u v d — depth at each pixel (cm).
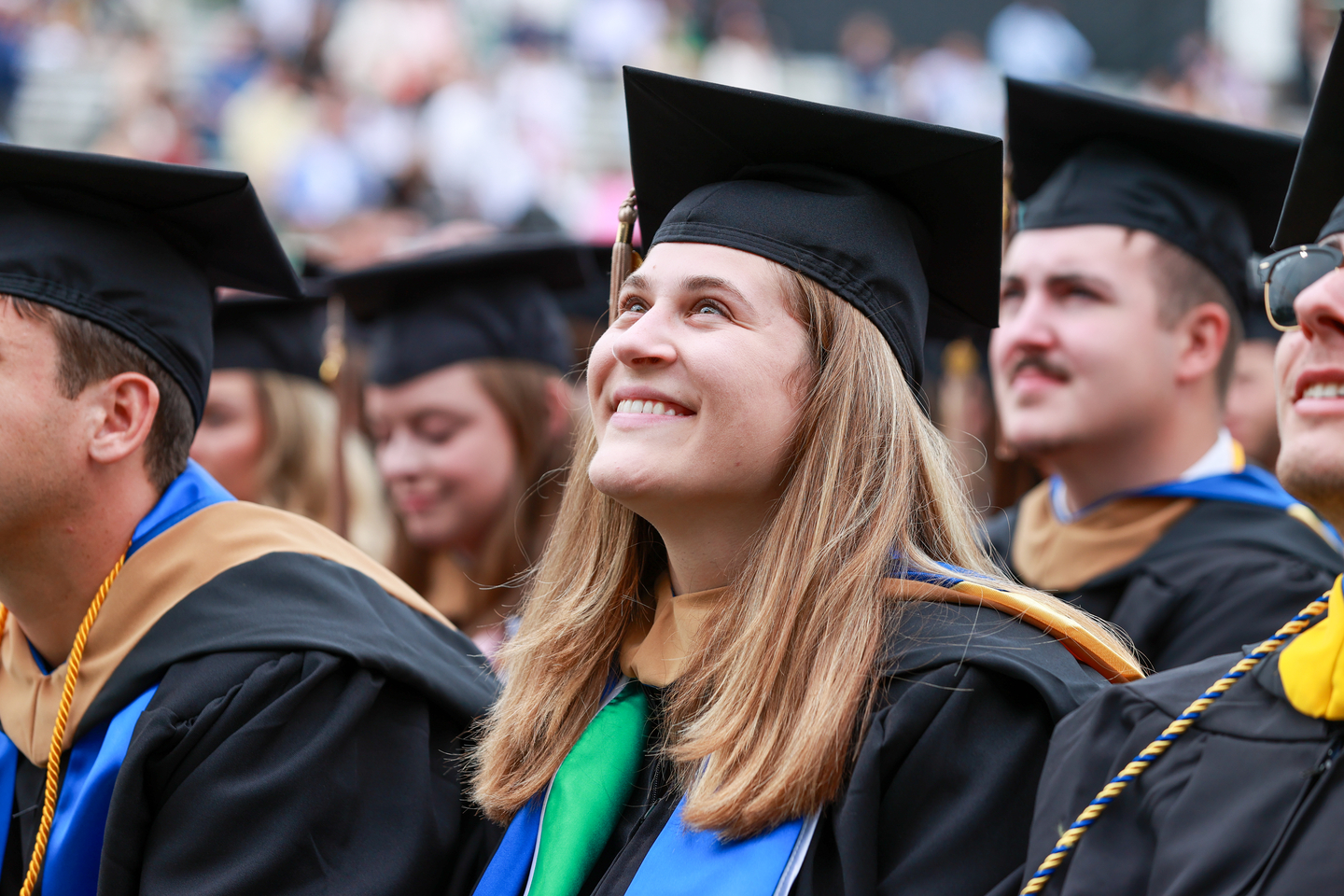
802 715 208
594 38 1811
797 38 1922
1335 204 196
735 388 218
